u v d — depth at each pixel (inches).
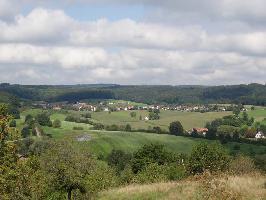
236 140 6456.7
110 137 6269.7
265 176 1083.9
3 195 792.3
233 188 853.8
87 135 6407.5
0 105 810.2
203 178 890.7
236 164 1729.8
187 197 880.9
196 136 6924.2
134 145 6136.8
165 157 3189.0
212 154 1975.9
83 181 1364.4
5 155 786.2
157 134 6929.1
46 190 1263.5
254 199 784.9
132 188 1208.2
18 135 810.8
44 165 1302.9
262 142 6368.1
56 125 7549.2
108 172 1905.8
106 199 1176.8
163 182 1234.0
